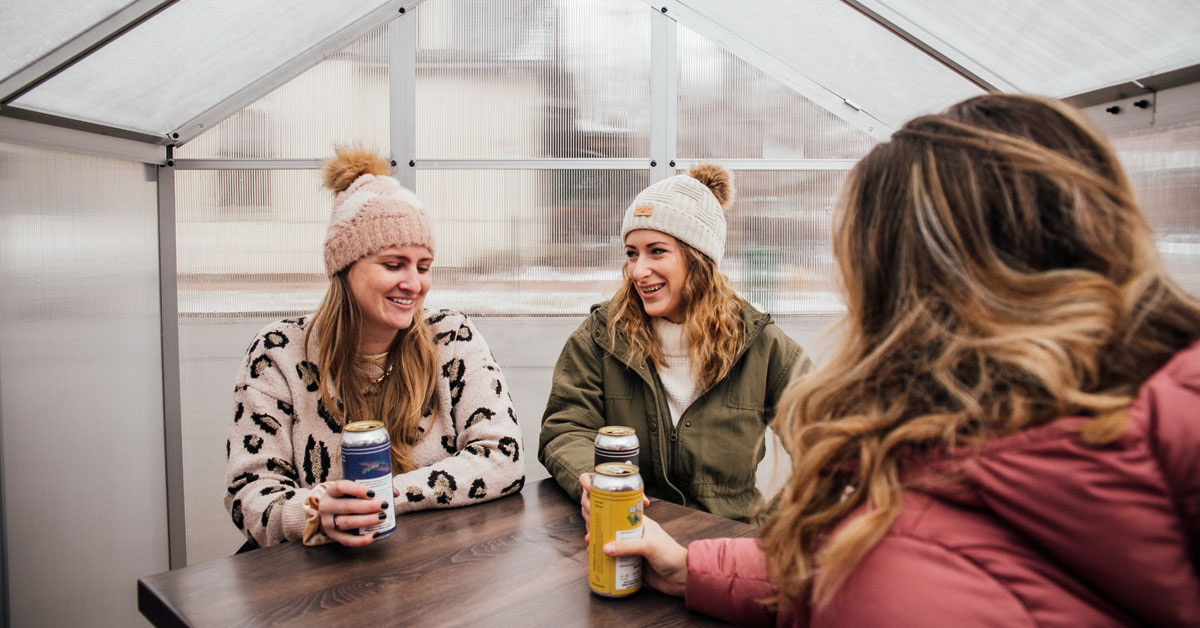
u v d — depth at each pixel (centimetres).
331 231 141
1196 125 144
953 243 58
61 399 187
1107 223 56
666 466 161
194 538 238
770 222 242
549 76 240
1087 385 51
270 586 100
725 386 162
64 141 185
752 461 161
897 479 57
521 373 247
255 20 199
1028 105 62
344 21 227
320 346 145
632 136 242
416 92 239
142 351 221
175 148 232
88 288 197
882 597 53
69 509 189
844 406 63
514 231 243
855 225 67
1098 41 159
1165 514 45
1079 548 47
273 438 140
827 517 62
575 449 146
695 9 234
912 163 62
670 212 159
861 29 207
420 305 152
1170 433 46
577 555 111
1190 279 145
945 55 196
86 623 195
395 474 148
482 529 122
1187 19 139
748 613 88
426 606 94
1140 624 49
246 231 236
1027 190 57
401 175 240
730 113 240
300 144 237
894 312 62
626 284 169
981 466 51
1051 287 54
